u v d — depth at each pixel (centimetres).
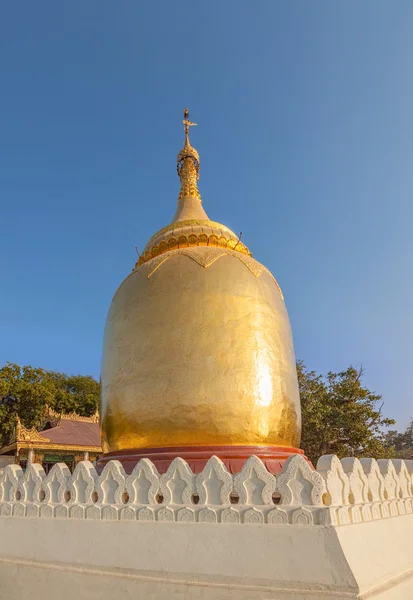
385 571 595
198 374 869
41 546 741
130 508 682
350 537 560
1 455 2764
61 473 780
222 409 848
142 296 990
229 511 609
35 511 782
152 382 885
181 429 846
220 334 902
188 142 1561
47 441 2581
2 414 3806
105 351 1014
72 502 746
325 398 2481
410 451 6172
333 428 2367
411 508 798
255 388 877
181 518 639
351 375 2578
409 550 698
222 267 998
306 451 2470
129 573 639
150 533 648
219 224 1265
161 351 903
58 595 680
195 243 1183
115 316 1019
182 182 1500
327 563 533
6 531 795
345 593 515
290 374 970
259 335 932
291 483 593
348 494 624
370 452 2467
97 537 689
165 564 620
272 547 567
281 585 547
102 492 723
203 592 579
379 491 720
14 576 741
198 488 649
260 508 595
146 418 870
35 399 4028
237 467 784
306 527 557
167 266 1021
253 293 979
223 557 588
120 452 886
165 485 672
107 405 954
